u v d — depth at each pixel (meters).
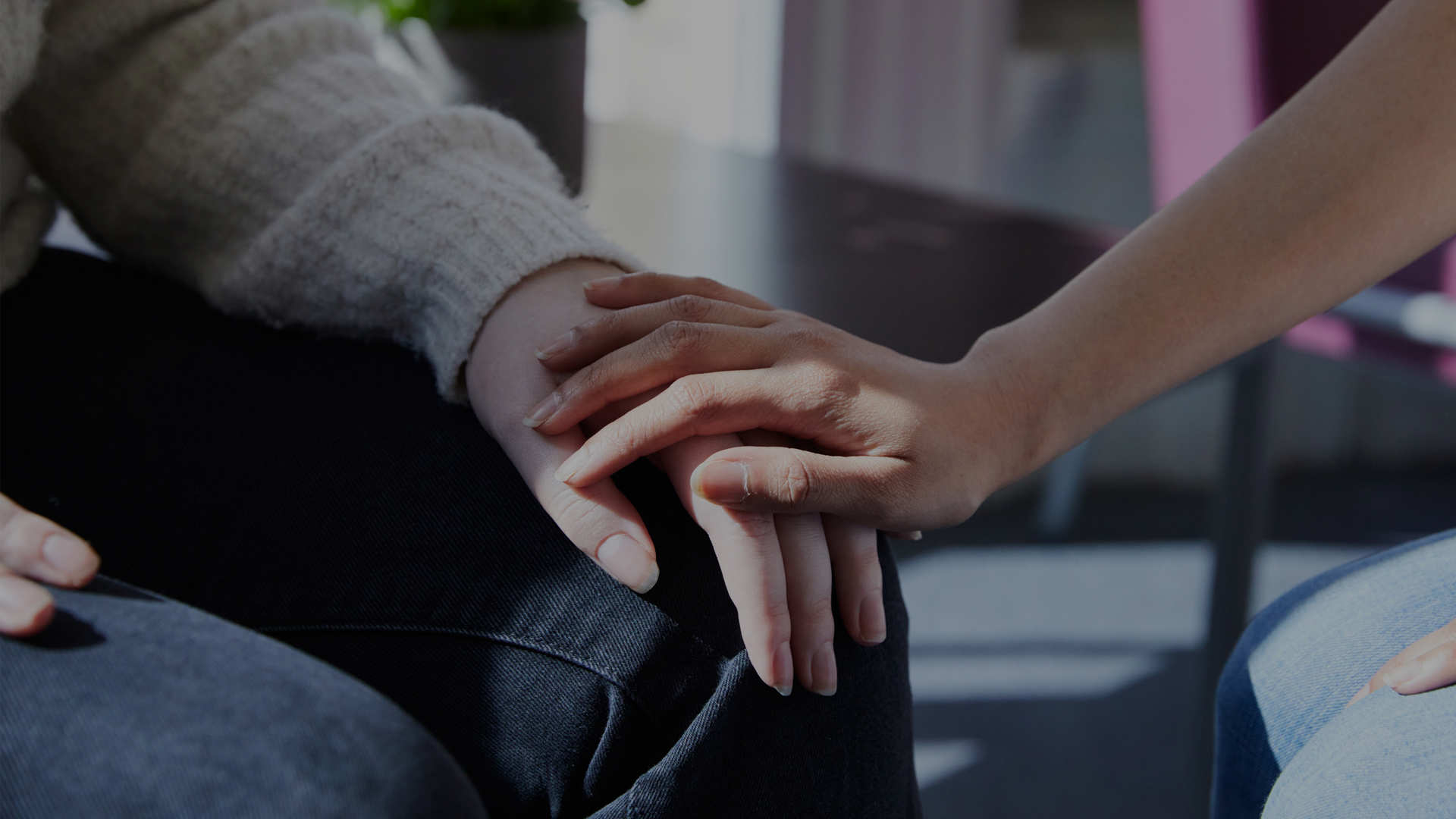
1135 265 0.90
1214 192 0.90
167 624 0.77
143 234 0.97
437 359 0.89
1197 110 1.67
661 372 0.86
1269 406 1.46
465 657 0.83
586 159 1.44
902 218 1.60
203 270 0.96
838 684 0.83
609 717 0.82
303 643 0.84
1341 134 0.88
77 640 0.76
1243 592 1.53
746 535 0.83
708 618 0.83
